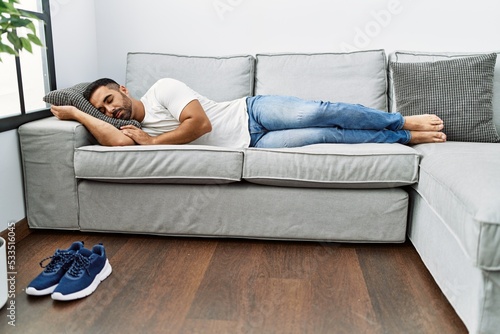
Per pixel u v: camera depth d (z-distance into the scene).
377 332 1.33
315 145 2.04
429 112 2.22
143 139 2.04
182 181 1.95
